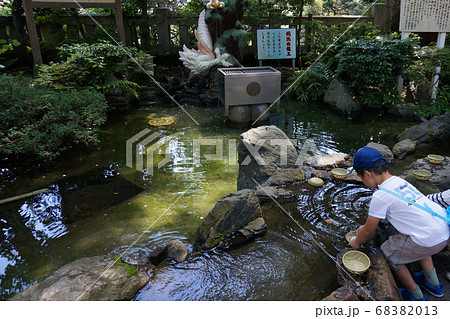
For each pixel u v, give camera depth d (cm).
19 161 470
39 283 236
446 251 258
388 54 616
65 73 636
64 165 459
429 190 316
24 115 497
